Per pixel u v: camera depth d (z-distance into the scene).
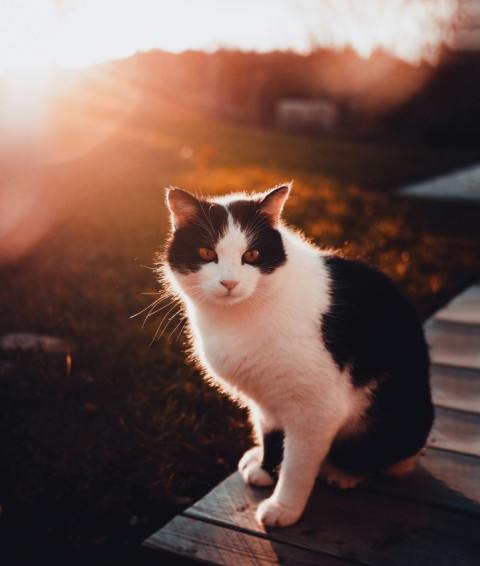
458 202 2.69
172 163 2.96
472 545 0.59
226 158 3.38
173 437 0.82
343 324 0.63
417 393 0.68
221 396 0.91
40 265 1.45
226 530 0.62
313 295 0.63
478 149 5.64
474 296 1.32
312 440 0.62
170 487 0.74
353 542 0.60
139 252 1.55
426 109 6.15
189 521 0.64
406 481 0.69
